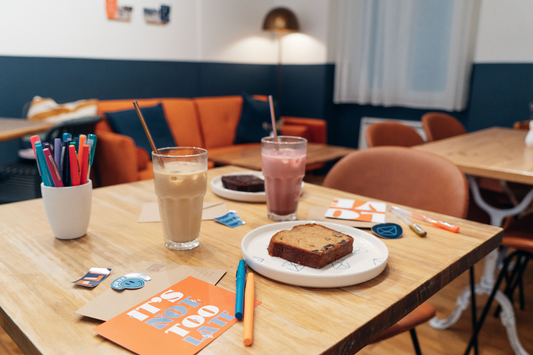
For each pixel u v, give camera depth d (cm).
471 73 361
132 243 72
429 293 60
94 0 326
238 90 455
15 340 49
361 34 414
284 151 80
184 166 67
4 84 291
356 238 73
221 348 44
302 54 454
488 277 153
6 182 234
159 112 312
